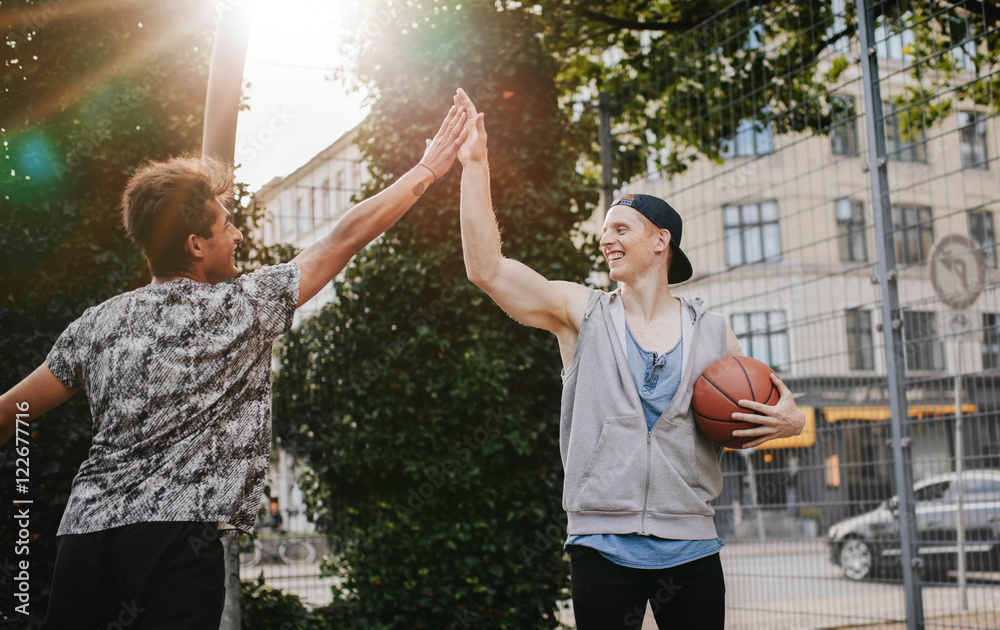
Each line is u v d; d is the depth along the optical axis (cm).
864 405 502
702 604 234
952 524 514
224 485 192
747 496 614
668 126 752
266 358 207
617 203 260
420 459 540
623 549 229
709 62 700
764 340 580
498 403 555
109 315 200
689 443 239
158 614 180
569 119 630
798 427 238
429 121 573
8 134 474
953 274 506
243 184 537
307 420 550
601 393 241
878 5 505
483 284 247
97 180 490
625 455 234
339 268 220
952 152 1016
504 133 583
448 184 574
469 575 543
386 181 589
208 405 193
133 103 497
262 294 204
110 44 496
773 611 530
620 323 249
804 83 737
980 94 639
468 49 568
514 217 583
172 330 194
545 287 252
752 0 675
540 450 573
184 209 206
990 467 504
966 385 505
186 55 515
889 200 487
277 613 523
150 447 188
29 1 480
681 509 233
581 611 234
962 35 667
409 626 534
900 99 683
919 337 493
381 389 549
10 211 470
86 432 466
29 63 482
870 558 514
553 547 563
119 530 183
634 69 855
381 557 535
